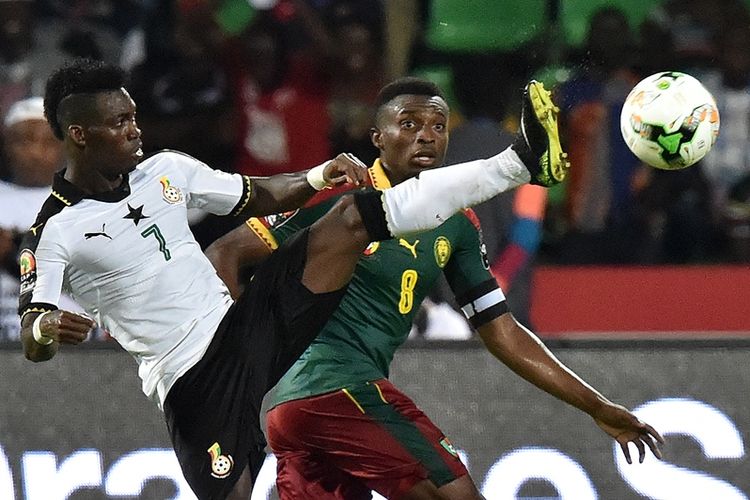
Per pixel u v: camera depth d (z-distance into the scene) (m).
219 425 15.55
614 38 29.89
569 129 29.36
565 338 19.92
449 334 23.34
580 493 19.61
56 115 15.91
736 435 19.64
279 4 31.17
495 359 19.83
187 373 15.70
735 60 30.95
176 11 30.69
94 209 15.72
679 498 19.59
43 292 15.32
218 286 16.20
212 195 16.45
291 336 15.55
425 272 16.86
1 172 26.08
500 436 19.72
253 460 15.66
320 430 16.62
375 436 16.45
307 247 15.46
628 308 26.05
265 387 15.59
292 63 30.61
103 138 15.71
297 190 16.48
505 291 24.05
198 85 29.66
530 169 14.62
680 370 19.80
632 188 29.33
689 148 15.36
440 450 16.50
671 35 30.66
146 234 15.83
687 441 19.69
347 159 16.16
